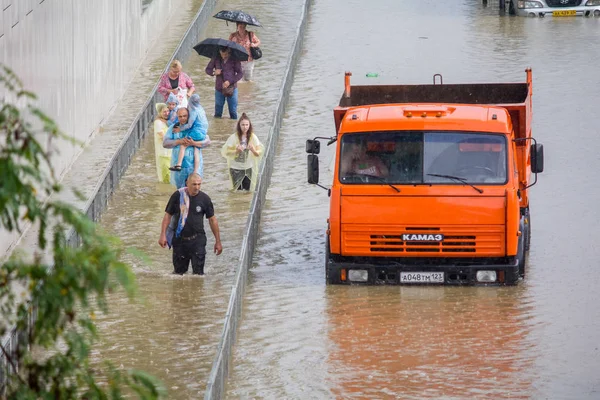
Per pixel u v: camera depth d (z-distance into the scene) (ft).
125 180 164.25
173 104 165.78
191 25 262.06
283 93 211.61
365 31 293.64
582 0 309.63
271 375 96.94
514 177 120.57
